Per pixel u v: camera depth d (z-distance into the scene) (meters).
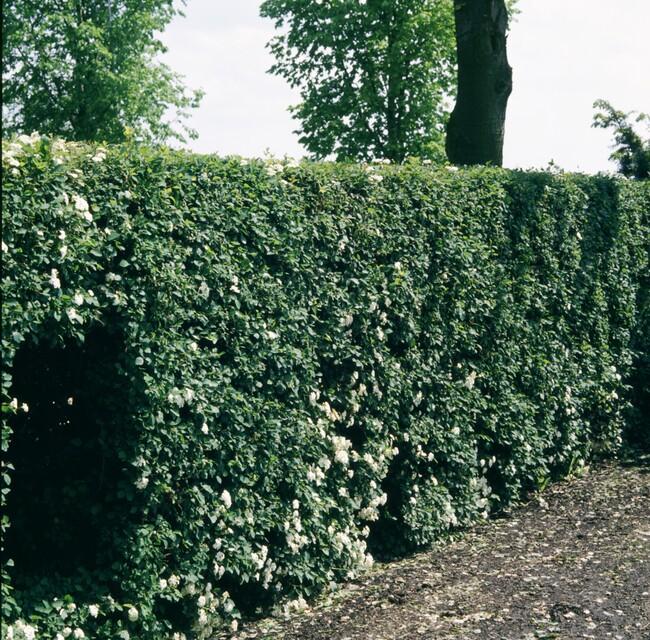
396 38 25.22
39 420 5.92
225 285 5.98
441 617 6.01
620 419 11.32
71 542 5.79
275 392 6.41
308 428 6.54
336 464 6.91
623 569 6.84
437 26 24.84
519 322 9.12
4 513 5.91
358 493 7.16
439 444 7.96
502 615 5.96
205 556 5.77
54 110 25.98
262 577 6.33
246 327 6.04
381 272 7.31
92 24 25.84
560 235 9.98
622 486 9.82
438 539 8.00
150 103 28.44
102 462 5.57
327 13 24.72
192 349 5.66
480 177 8.68
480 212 8.62
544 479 9.73
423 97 25.34
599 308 10.73
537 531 8.26
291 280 6.48
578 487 9.88
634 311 11.62
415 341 7.75
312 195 6.72
